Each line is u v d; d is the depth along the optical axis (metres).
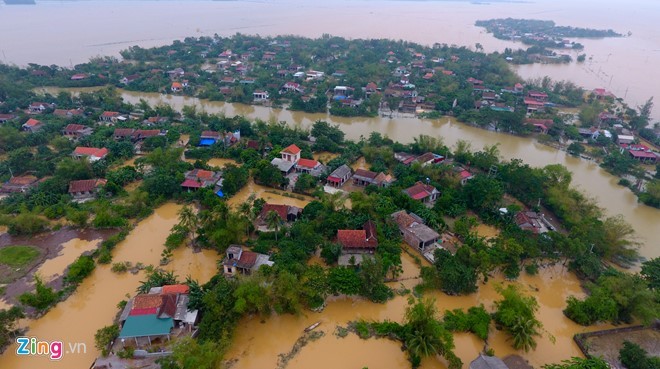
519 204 81.12
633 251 63.97
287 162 92.12
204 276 59.22
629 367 45.38
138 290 53.75
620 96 162.38
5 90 131.88
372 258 59.03
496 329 50.84
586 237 63.84
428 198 80.75
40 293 51.69
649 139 115.88
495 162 91.69
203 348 41.38
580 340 49.19
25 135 102.00
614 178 94.75
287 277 50.38
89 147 98.69
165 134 108.62
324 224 66.56
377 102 139.50
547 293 58.16
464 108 139.75
